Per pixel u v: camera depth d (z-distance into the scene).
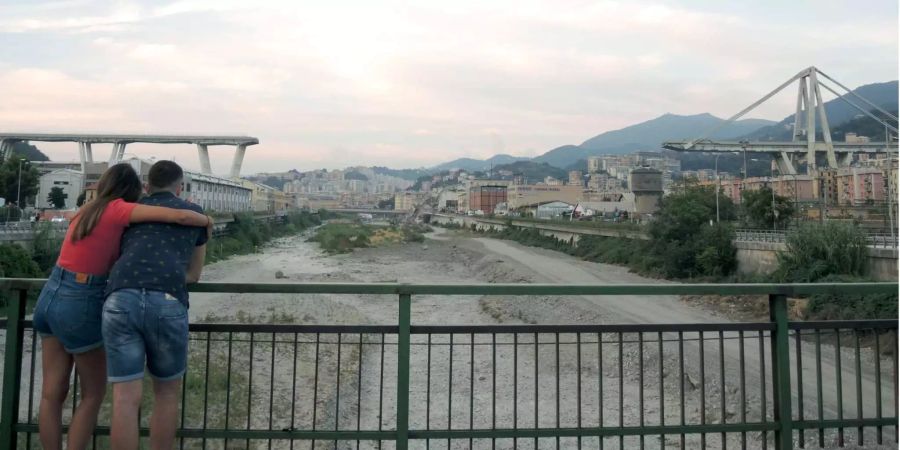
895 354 3.50
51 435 2.98
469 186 148.88
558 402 3.44
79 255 2.88
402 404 3.28
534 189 123.00
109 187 3.02
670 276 38.44
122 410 2.64
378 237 85.00
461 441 9.52
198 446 7.90
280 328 3.37
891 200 36.94
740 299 25.06
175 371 2.85
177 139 105.75
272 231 88.88
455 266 56.94
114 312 2.68
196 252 3.11
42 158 122.38
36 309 2.91
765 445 3.50
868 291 3.35
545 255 58.31
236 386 10.81
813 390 12.03
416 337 16.94
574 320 24.05
